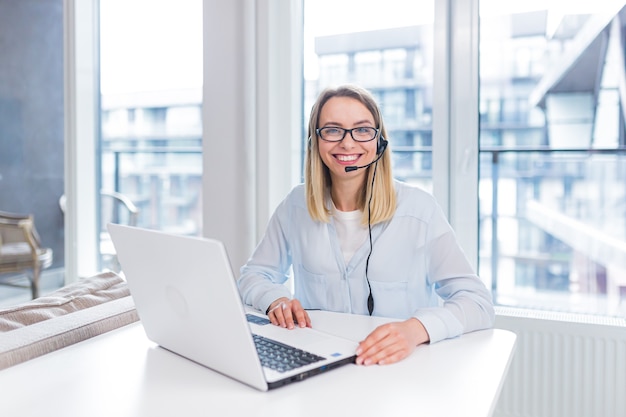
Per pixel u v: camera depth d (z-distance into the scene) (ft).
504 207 7.68
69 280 10.82
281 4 8.33
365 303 5.27
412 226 5.21
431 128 7.83
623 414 6.53
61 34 10.79
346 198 5.33
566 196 7.45
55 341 3.89
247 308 5.04
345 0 8.31
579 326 6.64
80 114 10.66
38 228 11.35
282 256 5.85
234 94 8.22
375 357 3.61
